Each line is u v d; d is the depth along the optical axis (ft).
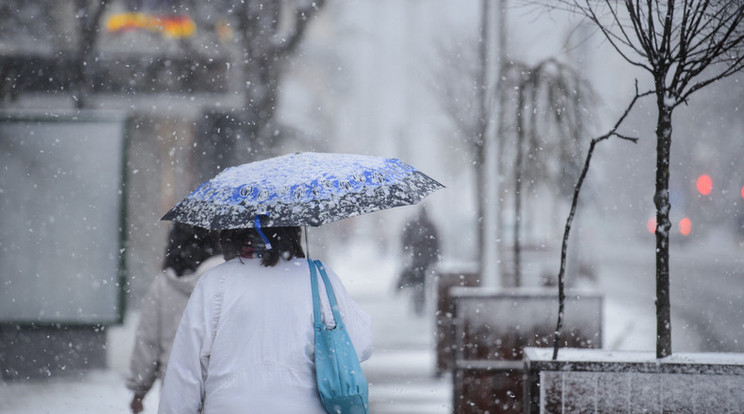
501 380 74.28
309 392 36.19
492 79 113.60
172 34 155.53
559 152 104.68
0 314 97.96
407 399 86.22
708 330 135.95
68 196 98.99
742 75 95.81
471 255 265.13
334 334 36.42
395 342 126.62
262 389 35.88
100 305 98.68
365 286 231.71
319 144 234.99
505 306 74.69
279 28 160.15
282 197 36.83
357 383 35.94
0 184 98.37
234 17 153.28
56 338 98.48
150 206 182.60
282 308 36.78
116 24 153.69
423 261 159.84
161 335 53.11
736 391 41.14
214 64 156.76
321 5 159.74
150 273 179.83
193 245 53.16
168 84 155.53
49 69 126.41
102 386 91.66
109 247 98.99
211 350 36.83
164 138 181.16
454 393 74.43
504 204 125.90
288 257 38.06
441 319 104.17
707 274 246.68
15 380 96.17
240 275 37.37
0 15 128.06
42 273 98.53
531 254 223.30
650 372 41.55
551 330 74.43
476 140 140.46
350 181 37.91
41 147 98.89
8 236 98.37
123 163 99.14
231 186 38.22
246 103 155.84
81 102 127.85
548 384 41.86
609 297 192.65
